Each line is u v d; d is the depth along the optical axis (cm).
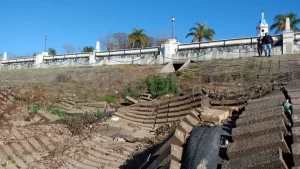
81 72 3056
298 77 1745
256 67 2158
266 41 2488
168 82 2073
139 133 1424
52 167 1070
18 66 4284
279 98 875
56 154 1172
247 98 1255
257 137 631
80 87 2412
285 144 577
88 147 1240
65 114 1777
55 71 3350
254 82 1802
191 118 1010
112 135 1402
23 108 1806
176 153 736
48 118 1664
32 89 2220
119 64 3281
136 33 4734
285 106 788
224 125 844
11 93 2058
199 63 2645
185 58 2888
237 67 2253
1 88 2158
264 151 566
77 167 1082
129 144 1287
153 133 1401
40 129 1419
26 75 3328
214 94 1445
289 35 2444
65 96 2122
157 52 3106
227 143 691
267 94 1175
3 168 1041
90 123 1554
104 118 1622
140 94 2116
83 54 3622
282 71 1933
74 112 1773
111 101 2086
